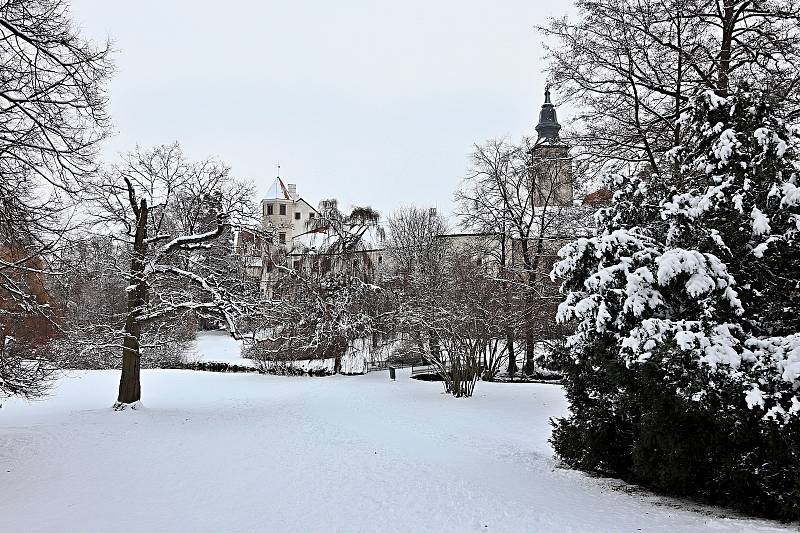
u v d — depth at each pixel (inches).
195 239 933.2
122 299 1461.6
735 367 335.3
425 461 517.3
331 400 1024.2
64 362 957.8
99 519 363.9
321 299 1526.8
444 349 1073.5
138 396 893.2
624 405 394.9
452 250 1733.5
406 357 1557.6
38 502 406.3
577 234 900.6
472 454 548.7
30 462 541.3
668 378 346.6
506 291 1211.9
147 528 344.8
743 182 399.2
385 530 327.6
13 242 552.7
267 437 669.9
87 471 504.7
